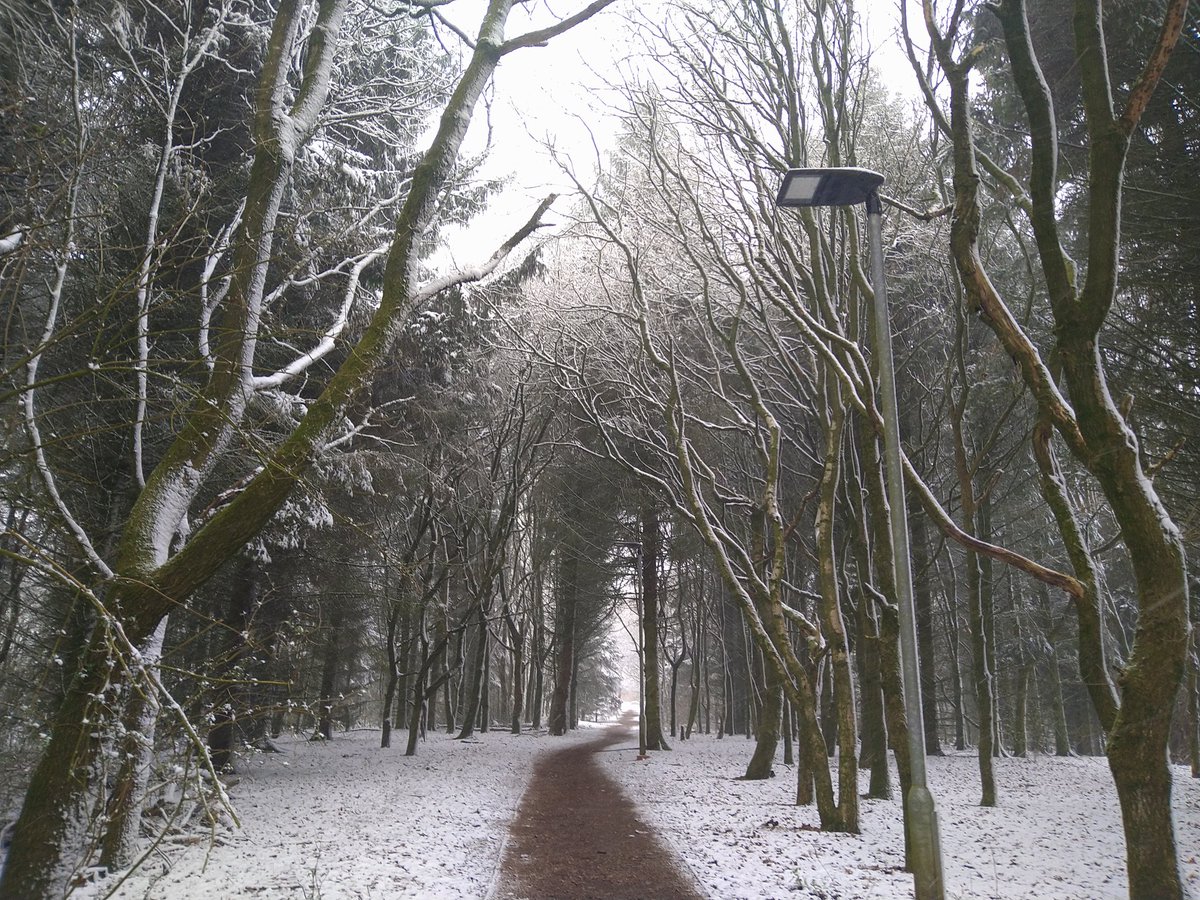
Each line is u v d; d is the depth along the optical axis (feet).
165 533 22.70
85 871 24.22
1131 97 20.53
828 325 38.91
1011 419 62.59
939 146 46.14
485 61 29.45
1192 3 35.22
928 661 86.69
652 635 95.61
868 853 32.58
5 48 25.61
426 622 104.53
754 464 72.28
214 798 20.44
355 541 61.98
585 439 92.22
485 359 73.15
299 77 43.39
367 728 134.82
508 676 174.19
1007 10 22.30
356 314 51.60
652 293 52.80
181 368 34.42
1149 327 42.83
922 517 79.92
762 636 41.27
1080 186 45.68
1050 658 92.79
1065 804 49.42
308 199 33.50
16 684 28.76
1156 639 19.80
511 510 88.58
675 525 99.66
